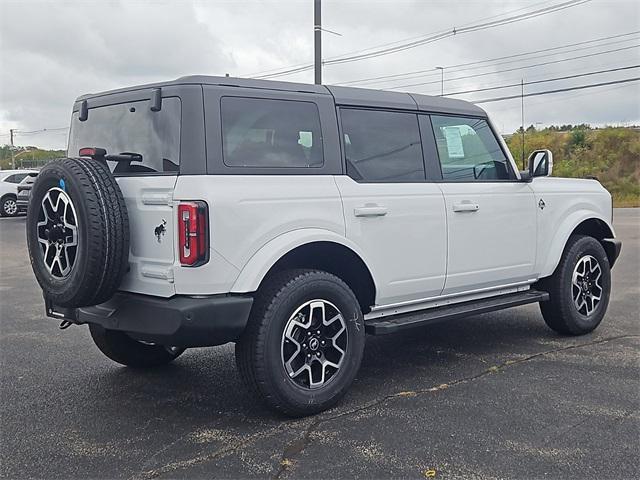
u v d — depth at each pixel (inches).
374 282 185.5
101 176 157.5
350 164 184.7
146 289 161.5
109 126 179.0
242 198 157.8
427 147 204.1
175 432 161.9
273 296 162.1
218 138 158.7
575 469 138.8
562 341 240.7
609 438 153.9
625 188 1385.3
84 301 157.4
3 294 361.4
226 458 146.6
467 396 183.0
